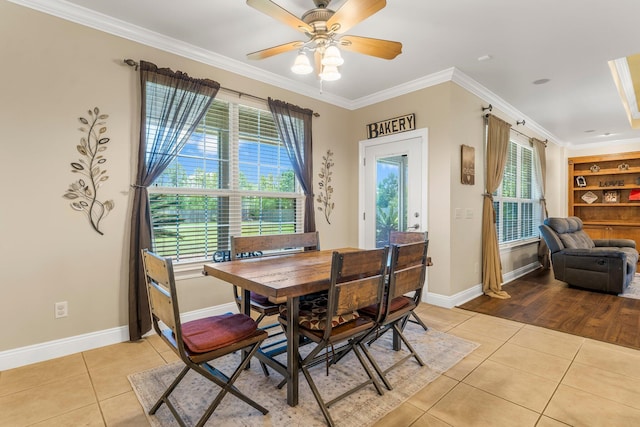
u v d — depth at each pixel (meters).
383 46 2.23
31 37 2.26
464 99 3.76
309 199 3.90
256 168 3.54
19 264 2.23
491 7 2.38
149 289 1.74
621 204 6.84
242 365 1.67
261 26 2.65
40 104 2.29
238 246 2.45
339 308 1.68
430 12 2.44
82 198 2.46
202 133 3.13
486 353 2.43
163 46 2.84
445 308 3.53
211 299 3.15
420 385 2.00
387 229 4.14
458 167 3.66
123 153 2.64
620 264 3.97
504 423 1.64
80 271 2.46
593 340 2.66
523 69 3.46
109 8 2.41
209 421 1.66
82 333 2.47
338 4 2.31
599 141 7.05
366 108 4.36
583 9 2.41
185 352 1.50
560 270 4.49
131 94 2.68
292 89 3.83
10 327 2.21
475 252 4.00
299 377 2.11
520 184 5.47
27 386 1.99
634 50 3.05
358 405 1.80
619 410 1.74
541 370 2.17
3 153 2.17
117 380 2.06
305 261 2.28
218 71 3.21
